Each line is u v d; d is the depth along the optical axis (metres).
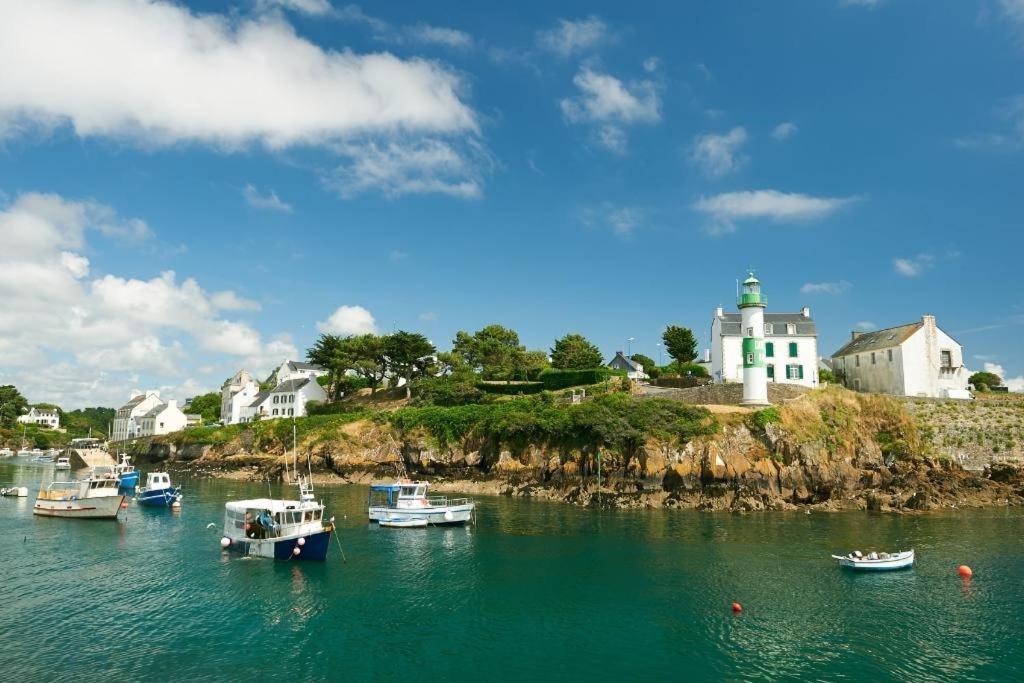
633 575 43.88
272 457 111.12
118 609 37.84
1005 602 38.19
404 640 33.38
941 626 34.69
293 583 42.81
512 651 32.00
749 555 48.53
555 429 82.69
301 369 156.88
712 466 70.94
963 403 85.06
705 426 75.19
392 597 39.91
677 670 29.88
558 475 80.56
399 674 29.59
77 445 169.62
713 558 47.81
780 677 29.14
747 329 82.62
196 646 32.56
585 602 38.75
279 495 84.50
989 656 31.09
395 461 98.38
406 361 127.44
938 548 50.19
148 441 142.50
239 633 34.25
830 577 43.06
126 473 94.81
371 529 59.66
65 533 59.03
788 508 67.38
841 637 33.38
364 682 28.77
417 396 120.62
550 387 111.44
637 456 74.50
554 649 32.22
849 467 72.31
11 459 167.12
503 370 123.00
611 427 76.50
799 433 73.81
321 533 47.59
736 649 32.06
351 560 48.44
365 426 105.00
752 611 37.03
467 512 61.69
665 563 46.66
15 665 30.19
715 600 38.88
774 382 90.44
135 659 30.97
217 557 49.72
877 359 98.25
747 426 74.88
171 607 38.22
